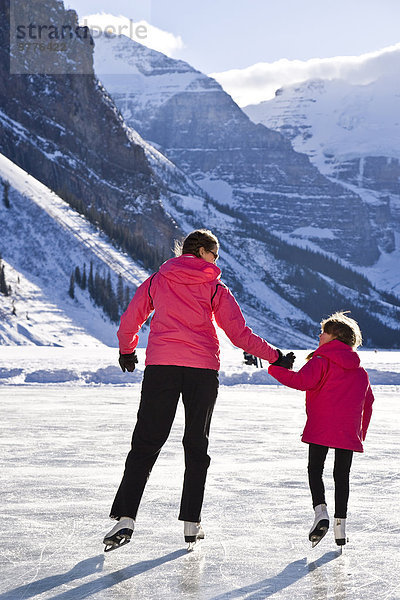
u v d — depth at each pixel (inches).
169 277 165.8
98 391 646.5
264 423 436.1
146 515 199.9
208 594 133.8
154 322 165.6
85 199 6343.5
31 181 4601.4
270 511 207.2
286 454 312.0
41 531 179.2
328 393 166.7
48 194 4522.6
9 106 6402.6
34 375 738.8
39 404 522.6
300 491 235.3
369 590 137.7
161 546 168.1
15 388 657.6
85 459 288.8
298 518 199.0
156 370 161.5
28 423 410.0
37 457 293.1
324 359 167.9
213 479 255.1
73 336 3075.8
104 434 366.0
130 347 175.3
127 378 764.0
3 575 143.8
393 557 162.1
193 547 167.5
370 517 203.2
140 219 6825.8
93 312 3425.2
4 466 271.7
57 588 136.0
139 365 887.7
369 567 153.7
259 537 178.2
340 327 172.9
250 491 234.8
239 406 550.9
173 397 161.8
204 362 161.8
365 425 175.2
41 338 2928.2
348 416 165.2
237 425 424.5
